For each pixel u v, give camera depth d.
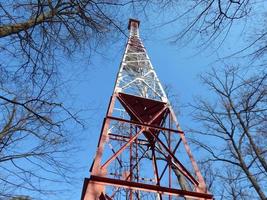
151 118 12.06
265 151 11.93
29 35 5.17
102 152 9.04
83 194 8.51
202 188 9.39
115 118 10.55
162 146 10.88
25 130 6.98
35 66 5.57
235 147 12.98
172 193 8.88
